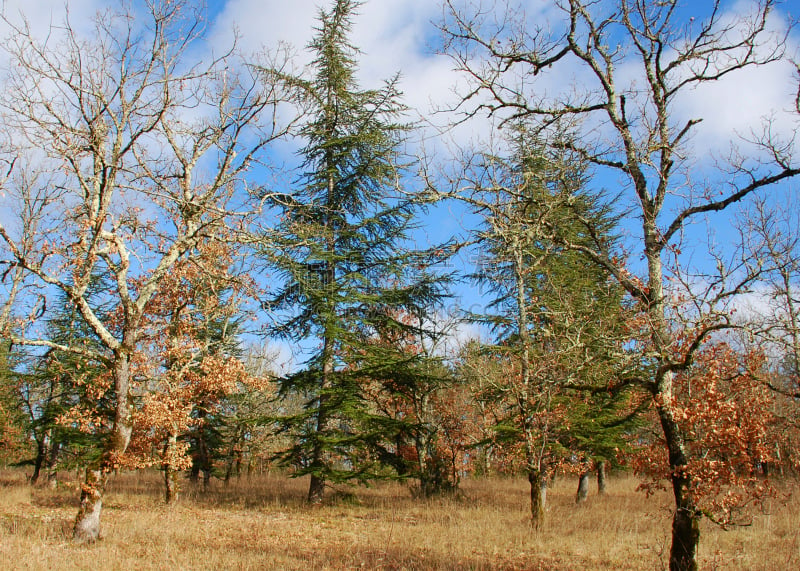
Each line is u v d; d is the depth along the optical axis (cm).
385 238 1967
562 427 1516
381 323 2012
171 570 892
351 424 2088
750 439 823
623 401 1728
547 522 1486
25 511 1594
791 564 984
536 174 881
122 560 950
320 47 2038
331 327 1856
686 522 768
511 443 1719
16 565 877
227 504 1906
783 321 712
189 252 1371
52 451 2467
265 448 3622
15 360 2477
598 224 1398
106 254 1242
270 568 930
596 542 1240
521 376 1538
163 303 1798
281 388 2016
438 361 1964
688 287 768
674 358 802
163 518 1492
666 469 818
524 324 1546
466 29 889
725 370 850
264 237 1338
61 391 2325
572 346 1075
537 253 1367
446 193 845
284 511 1764
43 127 1105
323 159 2048
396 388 2123
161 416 1684
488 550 1159
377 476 1866
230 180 1311
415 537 1299
